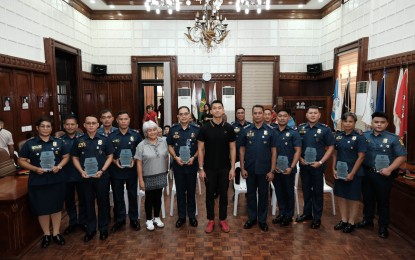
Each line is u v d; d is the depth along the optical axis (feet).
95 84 31.37
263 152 11.51
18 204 9.72
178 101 31.35
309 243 10.64
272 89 31.42
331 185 16.61
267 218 13.01
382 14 20.08
